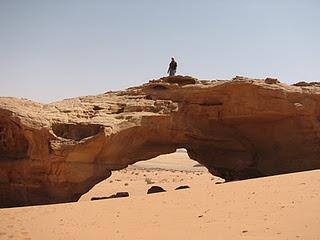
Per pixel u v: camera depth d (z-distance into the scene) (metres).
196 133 25.88
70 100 25.31
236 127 26.94
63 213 14.93
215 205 14.02
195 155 29.56
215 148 28.30
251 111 24.73
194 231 11.31
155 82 27.34
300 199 13.16
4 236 11.82
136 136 24.31
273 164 26.70
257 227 11.00
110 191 33.78
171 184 37.69
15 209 16.33
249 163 27.95
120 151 24.16
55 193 21.47
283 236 9.94
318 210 11.64
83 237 11.53
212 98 25.81
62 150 21.08
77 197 22.62
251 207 13.16
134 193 32.06
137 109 24.89
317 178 15.84
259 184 16.30
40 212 15.36
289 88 24.84
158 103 25.38
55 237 11.66
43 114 22.03
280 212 12.09
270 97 24.39
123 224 12.81
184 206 14.42
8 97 22.97
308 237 9.59
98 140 21.66
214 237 10.55
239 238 10.20
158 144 26.39
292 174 17.75
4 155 22.00
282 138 25.80
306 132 24.66
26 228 12.85
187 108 25.80
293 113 24.25
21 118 20.92
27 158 21.16
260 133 26.67
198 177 49.47
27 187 21.44
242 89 24.95
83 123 22.39
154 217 13.38
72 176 21.69
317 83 26.58
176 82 27.33
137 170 65.69
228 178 29.77
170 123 24.91
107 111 24.53
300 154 25.20
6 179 21.64
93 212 14.78
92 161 22.75
